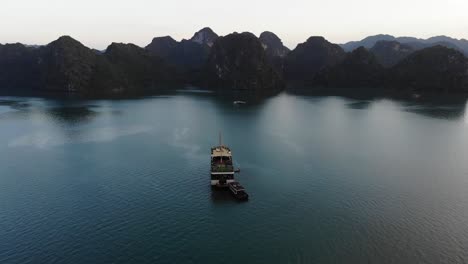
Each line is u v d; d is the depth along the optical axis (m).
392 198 95.12
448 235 76.56
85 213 87.12
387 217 84.44
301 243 73.81
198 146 149.12
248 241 74.75
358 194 97.69
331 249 71.62
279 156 133.50
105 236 76.75
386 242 73.88
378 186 103.44
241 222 82.44
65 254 70.44
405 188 102.00
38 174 114.94
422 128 186.62
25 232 78.50
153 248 72.44
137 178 110.69
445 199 94.62
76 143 154.62
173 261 68.38
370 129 184.62
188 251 71.44
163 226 80.88
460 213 86.50
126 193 99.12
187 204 91.81
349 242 74.00
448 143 154.12
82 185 105.25
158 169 119.00
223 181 101.12
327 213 86.50
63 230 79.25
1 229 79.75
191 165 123.12
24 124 197.38
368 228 79.38
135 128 187.75
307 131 179.62
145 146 149.25
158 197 96.38
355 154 136.38
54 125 195.00
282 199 94.50
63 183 106.94
